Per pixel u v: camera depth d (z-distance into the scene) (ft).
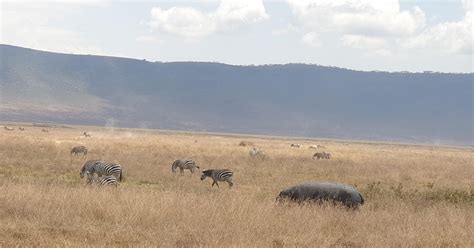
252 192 173.37
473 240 95.55
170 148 392.88
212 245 81.30
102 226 92.63
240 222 98.48
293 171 258.78
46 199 109.19
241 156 345.72
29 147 312.71
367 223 107.04
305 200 126.31
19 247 75.51
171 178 208.23
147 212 101.45
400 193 161.68
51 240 80.23
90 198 112.57
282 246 85.20
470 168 328.70
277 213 110.83
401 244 89.40
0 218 94.73
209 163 286.87
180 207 107.96
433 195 160.97
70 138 508.53
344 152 502.79
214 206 110.83
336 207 118.73
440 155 525.34
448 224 108.27
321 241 88.89
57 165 225.76
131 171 219.20
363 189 178.70
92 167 187.32
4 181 147.74
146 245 80.28
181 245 82.48
